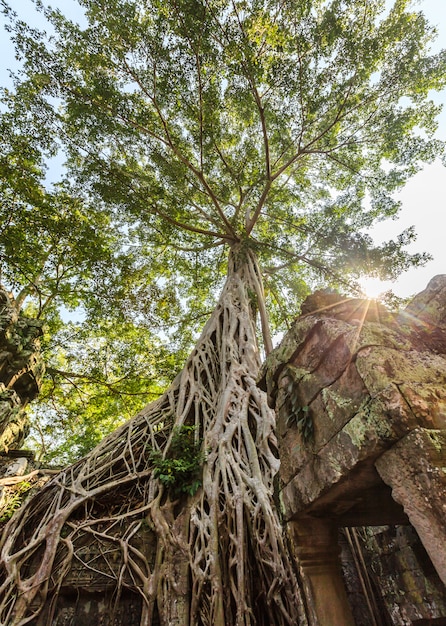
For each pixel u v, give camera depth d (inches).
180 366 530.3
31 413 603.2
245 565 177.3
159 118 468.4
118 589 198.1
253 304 391.5
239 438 237.5
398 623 142.2
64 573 205.2
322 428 84.0
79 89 399.5
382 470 63.1
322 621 88.1
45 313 589.6
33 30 358.6
